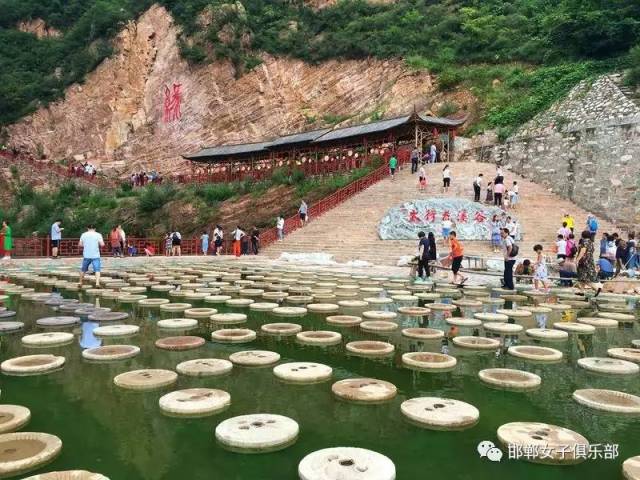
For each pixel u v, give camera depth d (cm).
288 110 5166
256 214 3400
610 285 1475
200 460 405
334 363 676
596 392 562
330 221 2742
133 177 4828
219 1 5609
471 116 3844
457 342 787
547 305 1188
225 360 672
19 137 5569
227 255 2744
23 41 6444
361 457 402
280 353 726
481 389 579
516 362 695
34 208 4459
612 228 2361
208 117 5241
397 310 1076
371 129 3484
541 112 3159
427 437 450
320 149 3919
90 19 6109
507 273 1448
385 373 636
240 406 518
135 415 493
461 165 3136
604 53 3500
